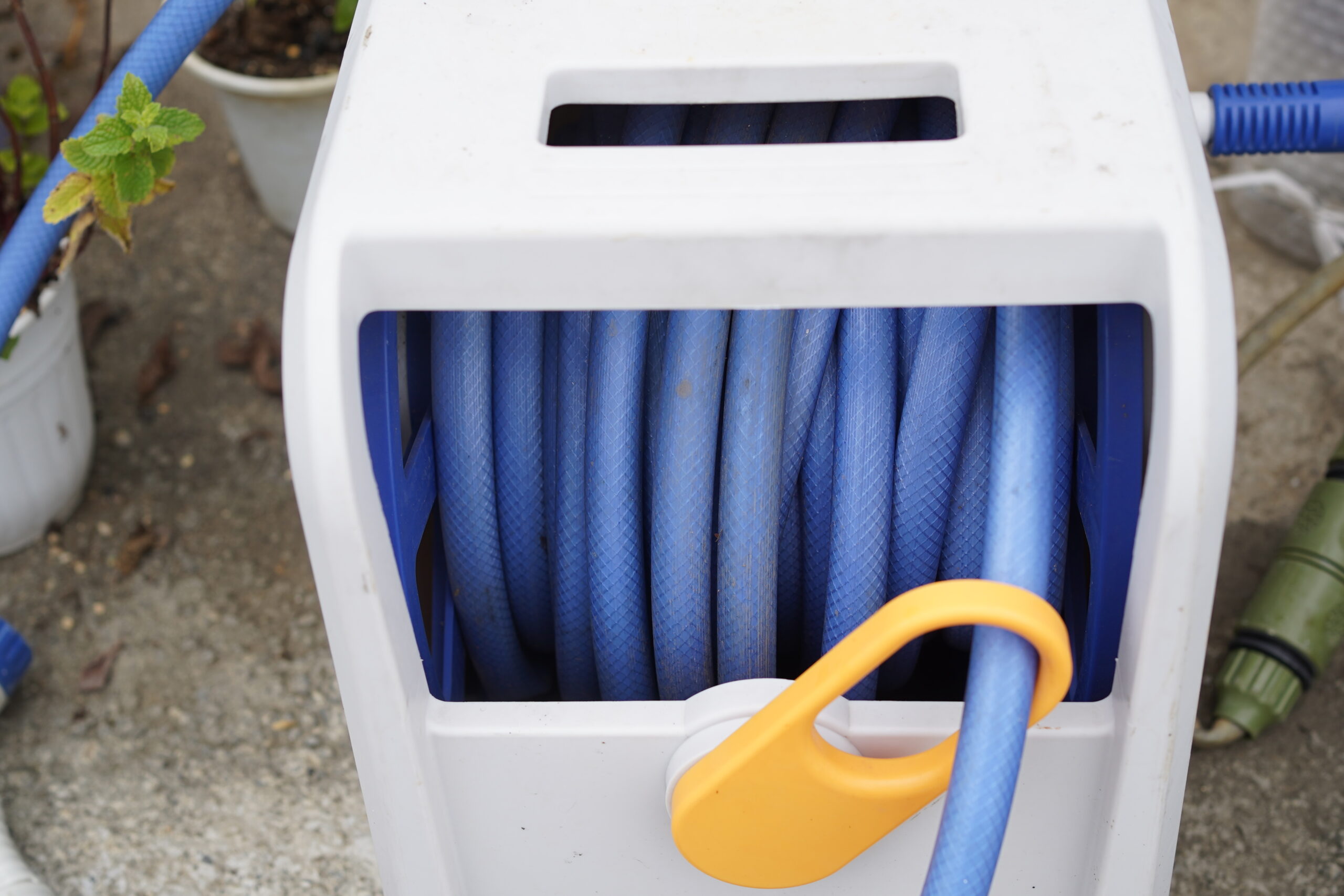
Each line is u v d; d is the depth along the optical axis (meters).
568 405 0.98
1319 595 1.52
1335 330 2.08
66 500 1.86
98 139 1.17
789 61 0.80
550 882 0.93
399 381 0.93
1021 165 0.73
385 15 0.84
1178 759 0.82
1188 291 0.69
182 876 1.50
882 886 0.92
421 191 0.73
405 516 0.88
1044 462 0.77
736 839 0.80
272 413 2.04
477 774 0.85
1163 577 0.72
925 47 0.80
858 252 0.71
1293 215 2.17
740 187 0.72
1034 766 0.82
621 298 0.74
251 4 2.16
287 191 2.20
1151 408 0.85
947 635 1.06
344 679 0.80
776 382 0.89
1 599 1.79
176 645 1.74
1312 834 1.50
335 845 1.53
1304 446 1.93
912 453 0.91
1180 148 0.73
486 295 0.74
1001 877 0.90
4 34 2.61
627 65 0.80
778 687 0.81
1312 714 1.61
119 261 2.25
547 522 1.04
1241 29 2.62
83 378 1.83
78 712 1.67
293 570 1.83
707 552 0.92
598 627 0.97
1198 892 1.45
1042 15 0.82
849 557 0.91
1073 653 1.01
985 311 0.88
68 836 1.53
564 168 0.74
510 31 0.83
